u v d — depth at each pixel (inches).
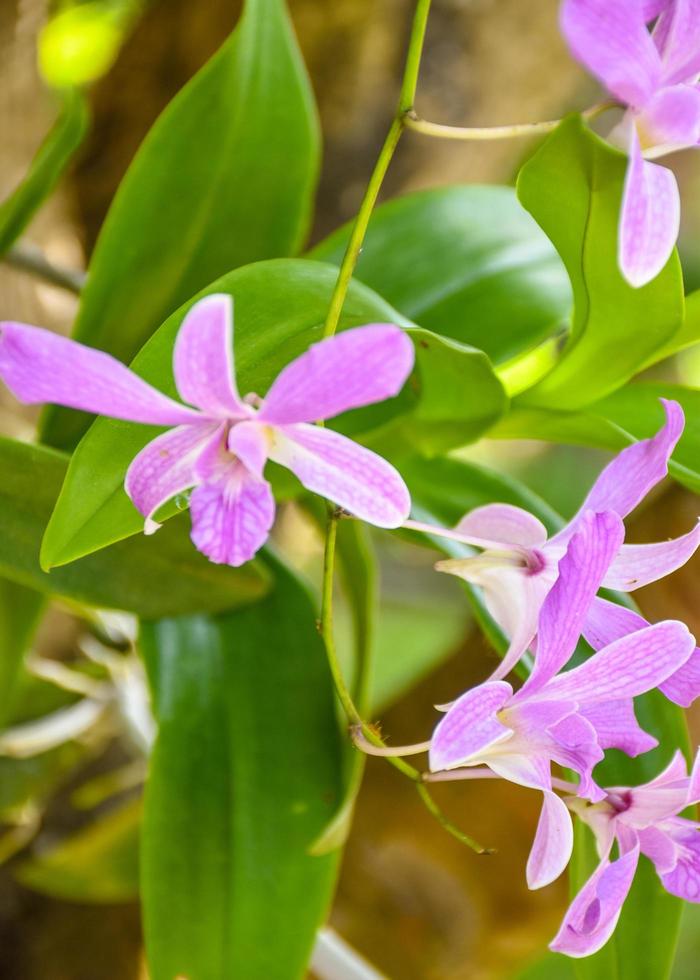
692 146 21.8
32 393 20.8
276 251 26.3
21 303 30.1
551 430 25.5
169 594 25.4
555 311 26.4
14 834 29.9
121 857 29.5
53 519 22.1
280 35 26.1
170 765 25.6
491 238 27.0
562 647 21.9
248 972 25.2
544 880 21.9
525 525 23.2
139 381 20.9
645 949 24.5
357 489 21.4
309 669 26.2
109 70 30.5
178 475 21.5
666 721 25.0
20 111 29.8
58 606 30.2
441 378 24.6
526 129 22.1
